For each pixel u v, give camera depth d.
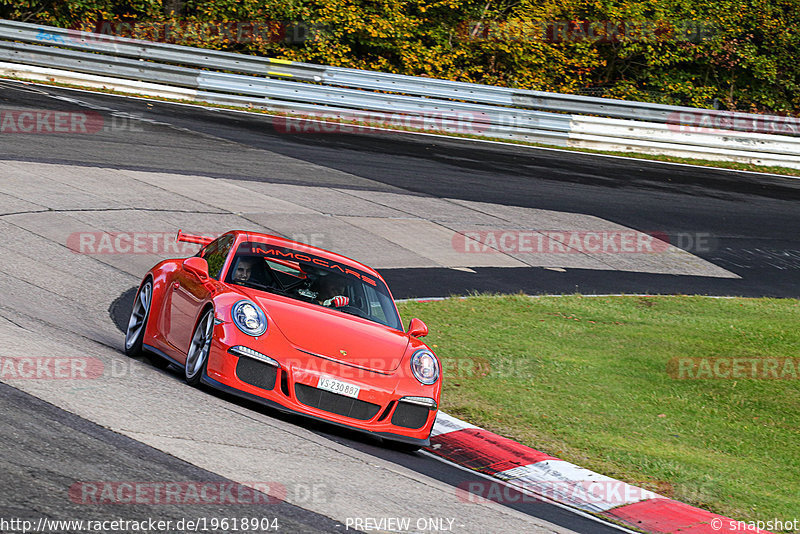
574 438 30.06
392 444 26.62
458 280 53.78
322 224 59.75
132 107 83.25
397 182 73.94
